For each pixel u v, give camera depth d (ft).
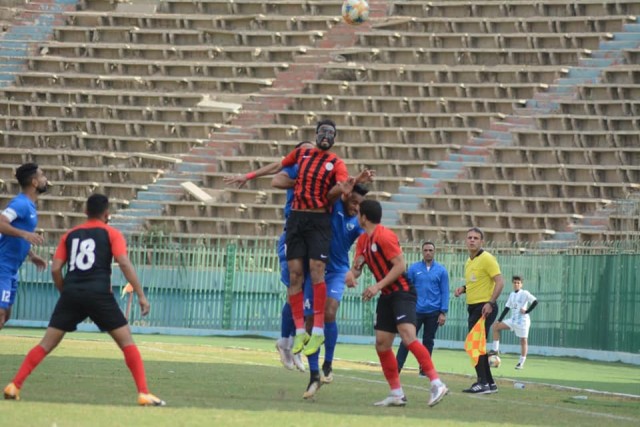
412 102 420.77
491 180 377.71
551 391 168.86
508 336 296.30
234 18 481.87
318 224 128.88
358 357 245.24
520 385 176.96
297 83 448.24
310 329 139.13
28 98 462.60
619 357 259.19
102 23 498.69
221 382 152.46
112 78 463.83
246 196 398.62
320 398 133.90
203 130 432.66
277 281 324.60
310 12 481.46
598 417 125.59
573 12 437.99
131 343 112.68
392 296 125.59
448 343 304.30
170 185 409.49
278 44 471.21
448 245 312.50
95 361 186.19
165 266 332.19
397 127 412.77
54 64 477.36
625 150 369.71
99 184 406.82
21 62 481.46
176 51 475.31
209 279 330.34
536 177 375.86
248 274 327.67
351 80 444.96
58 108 450.71
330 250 137.90
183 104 448.65
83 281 111.24
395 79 437.58
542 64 425.28
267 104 439.63
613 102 391.86
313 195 128.06
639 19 426.92
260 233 381.19
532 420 117.60
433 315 187.01
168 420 99.19
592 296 271.69
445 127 408.05
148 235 338.75
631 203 321.32
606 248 279.69
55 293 331.98
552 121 395.55
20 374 113.39
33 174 134.62
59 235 390.42
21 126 447.01
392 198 384.27
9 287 135.95
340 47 461.78
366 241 124.67
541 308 289.74
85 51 484.74
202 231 387.96
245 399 127.03
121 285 332.39
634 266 254.68
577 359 270.67
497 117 403.95
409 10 467.52
